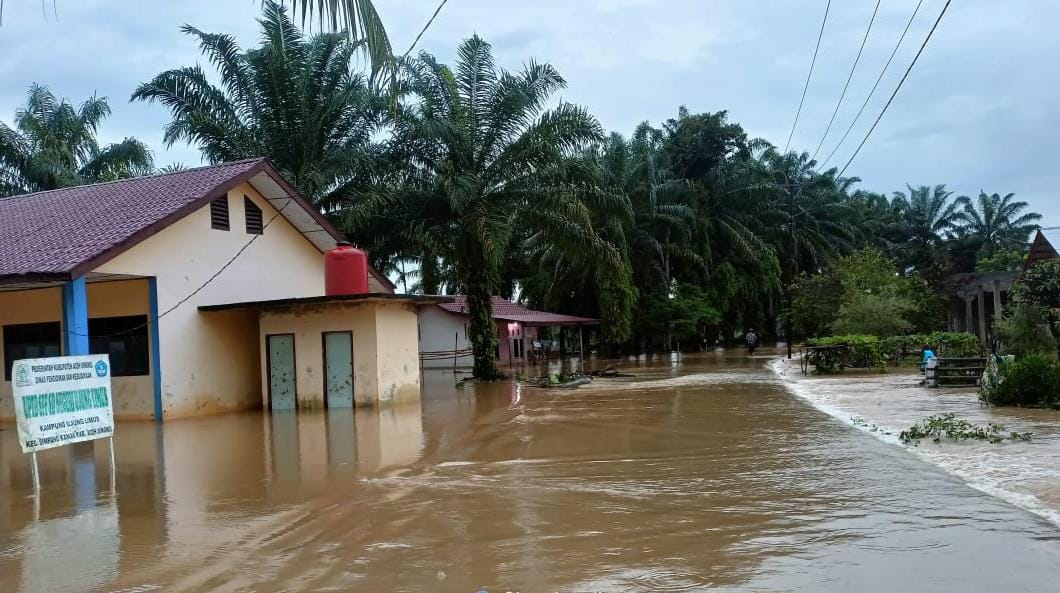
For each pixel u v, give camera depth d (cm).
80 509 824
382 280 2420
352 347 1888
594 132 2520
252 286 2061
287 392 1936
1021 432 1088
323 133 2734
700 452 1057
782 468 920
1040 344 1900
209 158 2703
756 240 5216
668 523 689
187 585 562
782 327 6109
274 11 2638
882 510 702
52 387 957
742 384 2191
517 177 2545
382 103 2573
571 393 2059
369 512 768
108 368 1043
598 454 1070
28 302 1909
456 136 2467
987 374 1474
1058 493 736
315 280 2322
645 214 4622
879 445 1058
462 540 657
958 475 836
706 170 5416
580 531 673
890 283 3438
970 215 8256
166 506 828
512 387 2361
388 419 1603
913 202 8369
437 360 3797
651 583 534
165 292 1791
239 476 998
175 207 1719
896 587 505
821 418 1372
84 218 1806
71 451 1285
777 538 629
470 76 2531
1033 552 566
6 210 2109
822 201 6400
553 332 5697
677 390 2044
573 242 2589
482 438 1262
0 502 870
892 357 2848
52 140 3534
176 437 1443
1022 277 1978
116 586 564
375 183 2577
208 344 1916
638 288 4647
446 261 3253
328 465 1059
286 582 563
